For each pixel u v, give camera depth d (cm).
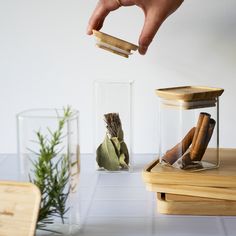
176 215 77
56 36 108
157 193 80
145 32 96
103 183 91
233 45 106
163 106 85
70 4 107
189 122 82
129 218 75
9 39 109
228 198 77
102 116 96
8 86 111
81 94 110
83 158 109
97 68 109
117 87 96
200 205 77
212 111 83
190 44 107
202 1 105
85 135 112
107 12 99
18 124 67
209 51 107
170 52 107
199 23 106
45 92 110
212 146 84
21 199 63
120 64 108
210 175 77
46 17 108
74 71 109
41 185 66
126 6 100
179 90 86
